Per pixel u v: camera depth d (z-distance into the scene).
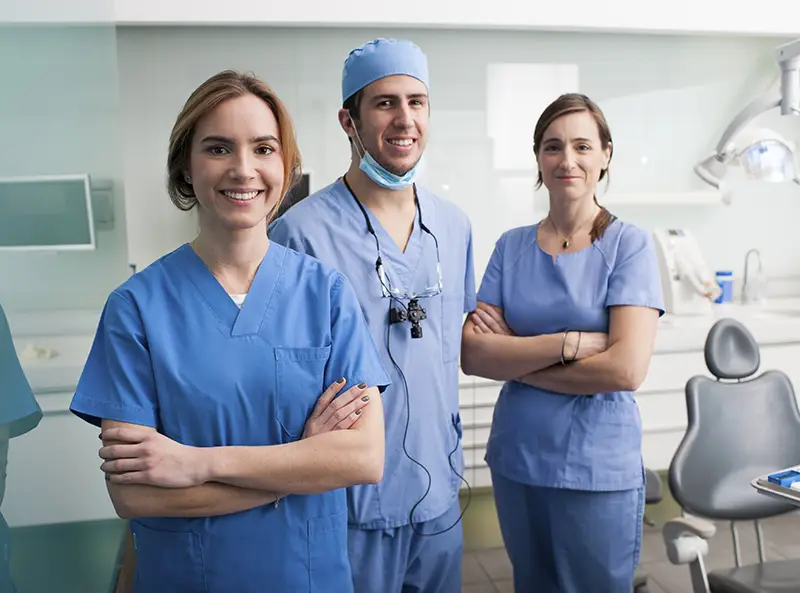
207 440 1.04
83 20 1.27
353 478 1.04
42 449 0.91
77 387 1.03
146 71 2.84
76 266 1.14
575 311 1.63
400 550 1.42
